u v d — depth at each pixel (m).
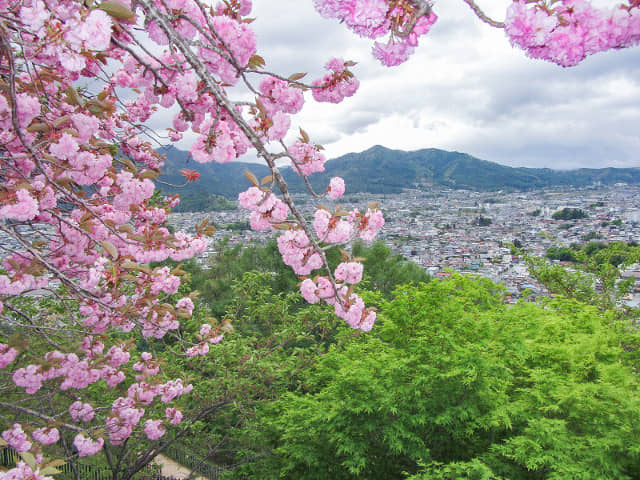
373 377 6.38
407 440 5.95
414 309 7.15
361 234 2.07
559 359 6.88
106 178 2.84
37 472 1.95
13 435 2.72
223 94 1.47
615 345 7.99
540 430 5.08
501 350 6.28
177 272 3.50
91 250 3.04
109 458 5.53
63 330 3.07
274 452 6.97
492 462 5.58
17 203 2.10
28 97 1.96
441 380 5.97
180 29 1.65
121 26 1.45
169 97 1.85
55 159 2.21
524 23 1.24
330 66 1.98
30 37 1.82
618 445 4.74
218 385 7.02
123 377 3.92
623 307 11.49
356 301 2.10
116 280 2.73
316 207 2.03
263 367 7.04
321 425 6.18
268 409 7.20
